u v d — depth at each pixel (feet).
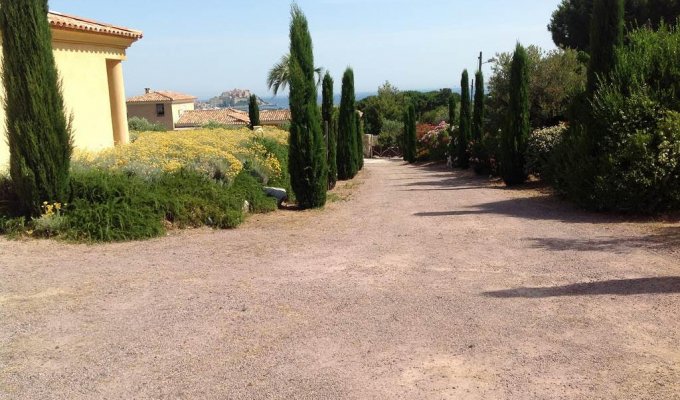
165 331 14.47
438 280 19.10
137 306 16.51
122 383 11.55
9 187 28.43
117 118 53.11
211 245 25.52
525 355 12.69
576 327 14.32
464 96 87.35
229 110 178.81
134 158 33.40
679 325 14.24
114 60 52.16
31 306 16.51
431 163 113.50
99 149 43.19
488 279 19.06
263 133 59.88
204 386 11.38
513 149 53.52
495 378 11.58
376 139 178.60
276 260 22.48
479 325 14.62
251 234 28.43
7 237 25.82
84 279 19.49
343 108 75.36
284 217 34.47
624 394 10.76
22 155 26.40
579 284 18.07
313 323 14.99
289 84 38.47
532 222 30.42
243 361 12.59
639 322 14.52
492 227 29.19
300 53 38.32
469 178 68.54
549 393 10.87
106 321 15.23
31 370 12.18
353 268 20.99
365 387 11.28
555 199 39.88
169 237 27.35
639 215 31.01
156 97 165.48
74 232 25.89
